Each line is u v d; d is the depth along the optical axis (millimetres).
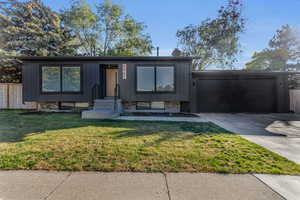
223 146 3734
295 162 2961
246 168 2676
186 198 1940
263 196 1996
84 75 9688
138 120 7113
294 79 11828
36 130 5016
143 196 1968
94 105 8953
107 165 2713
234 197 1971
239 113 10125
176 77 9805
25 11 14055
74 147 3496
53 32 15664
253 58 23547
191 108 10375
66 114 8633
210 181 2314
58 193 2012
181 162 2863
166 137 4414
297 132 5383
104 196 1964
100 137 4301
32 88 9562
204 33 17719
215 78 10367
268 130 5688
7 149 3320
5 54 12781
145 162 2842
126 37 19453
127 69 9773
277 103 10281
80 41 18312
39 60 9555
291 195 2021
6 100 11125
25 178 2324
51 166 2648
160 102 10312
